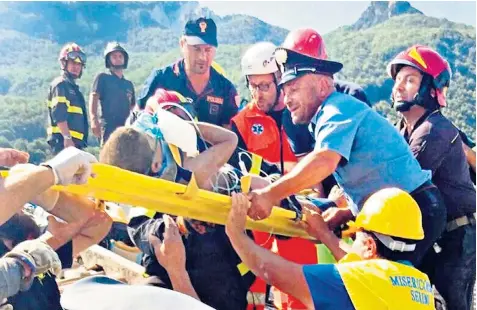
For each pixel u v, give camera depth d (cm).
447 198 417
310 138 439
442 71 412
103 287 283
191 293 323
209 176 320
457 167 418
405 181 355
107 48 498
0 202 225
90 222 302
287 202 355
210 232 340
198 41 463
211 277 339
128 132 300
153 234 333
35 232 294
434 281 423
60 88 475
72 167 239
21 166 238
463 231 420
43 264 250
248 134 445
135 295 272
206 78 474
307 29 349
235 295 343
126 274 395
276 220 341
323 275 285
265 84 439
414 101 416
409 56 416
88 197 301
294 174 326
